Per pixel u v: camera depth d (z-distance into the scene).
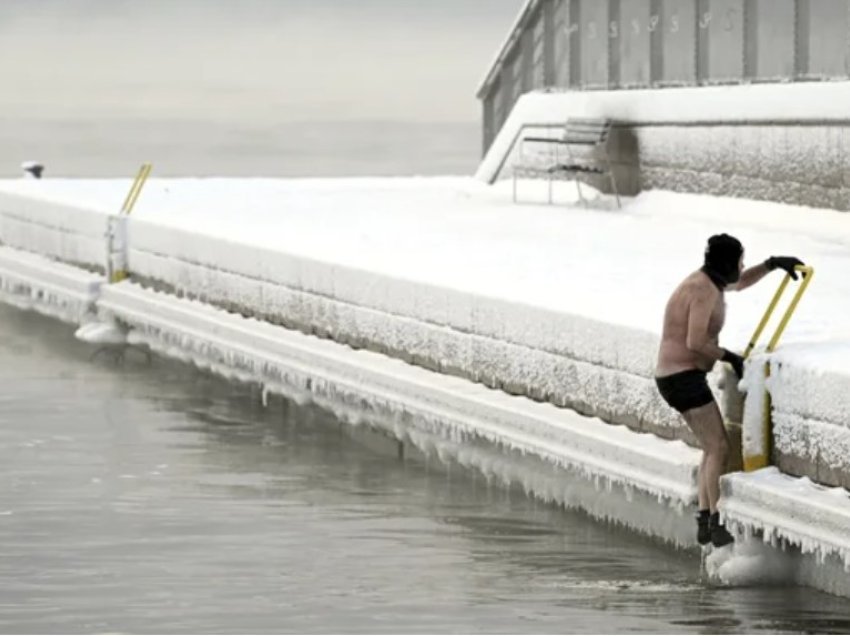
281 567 20.58
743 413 19.64
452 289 26.33
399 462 26.75
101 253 41.25
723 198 39.53
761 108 38.38
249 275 33.62
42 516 23.23
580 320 23.09
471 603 19.06
